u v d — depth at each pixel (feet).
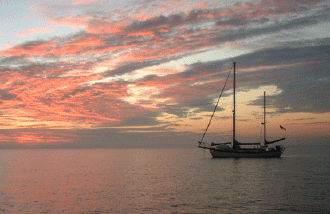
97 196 115.14
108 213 89.15
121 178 175.94
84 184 150.10
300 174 181.47
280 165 249.55
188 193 119.14
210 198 108.27
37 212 91.45
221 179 161.79
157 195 115.65
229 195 113.50
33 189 135.03
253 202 100.78
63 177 185.68
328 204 97.25
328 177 165.99
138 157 507.71
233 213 87.35
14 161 403.75
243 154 316.81
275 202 100.42
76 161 388.57
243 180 155.84
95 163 338.54
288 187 131.03
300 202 100.27
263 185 137.69
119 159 437.17
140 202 103.09
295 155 455.63
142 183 151.12
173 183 149.38
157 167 262.47
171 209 92.73
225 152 318.65
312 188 127.95
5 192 127.24
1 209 95.71
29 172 225.15
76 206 98.43
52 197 114.42
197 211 90.07
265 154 322.14
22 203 104.17
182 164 292.81
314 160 315.37
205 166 251.39
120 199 108.78
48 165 309.42
